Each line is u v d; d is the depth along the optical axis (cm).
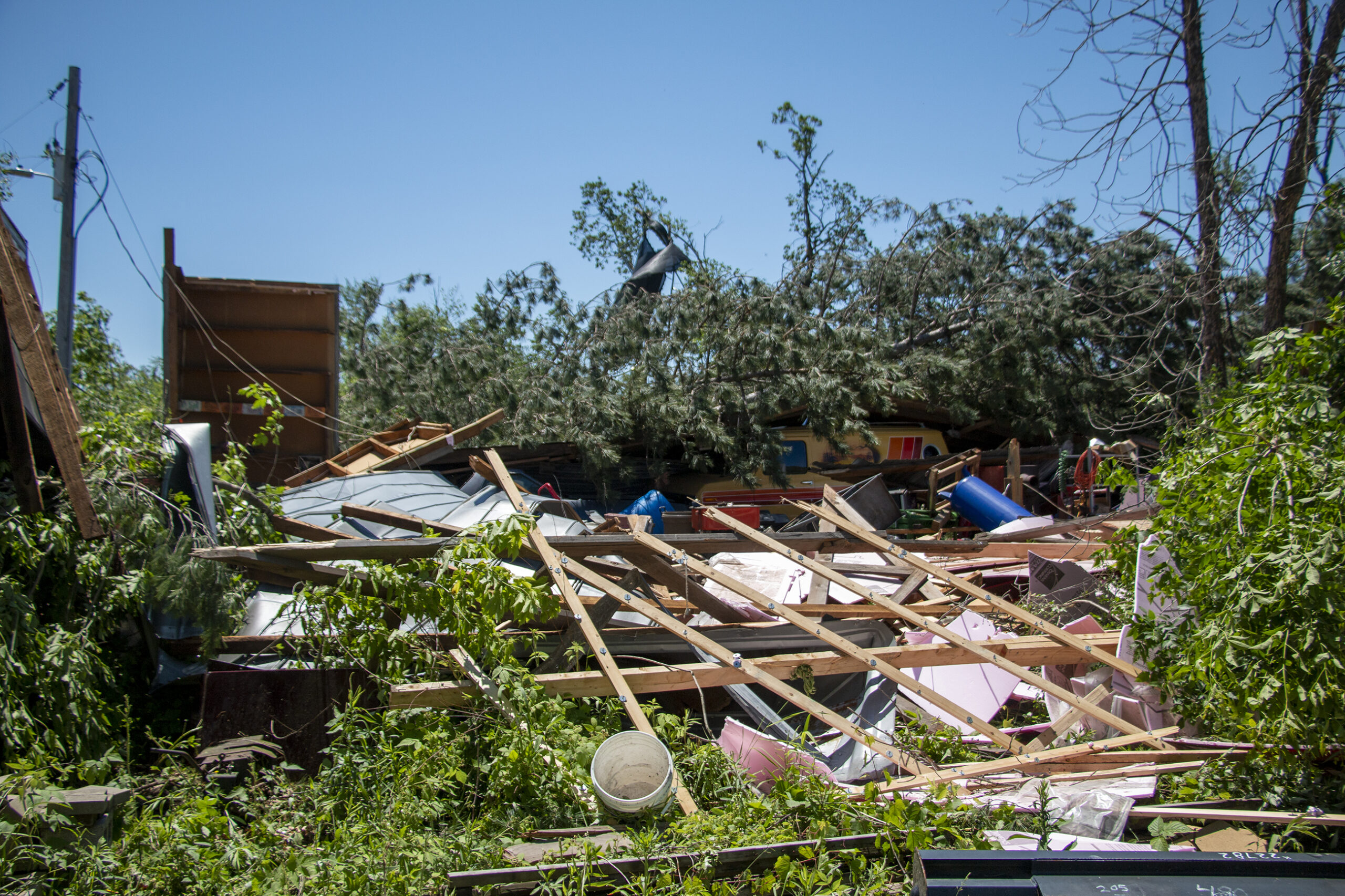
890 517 960
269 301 1054
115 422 573
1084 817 420
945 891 293
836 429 1316
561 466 1334
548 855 367
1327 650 411
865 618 618
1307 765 447
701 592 588
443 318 1592
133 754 477
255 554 520
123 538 516
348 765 429
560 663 522
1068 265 1702
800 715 577
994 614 664
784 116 2711
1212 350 1002
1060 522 918
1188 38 919
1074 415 1596
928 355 1504
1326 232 959
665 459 1448
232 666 522
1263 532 441
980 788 459
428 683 477
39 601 488
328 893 346
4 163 1034
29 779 361
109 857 357
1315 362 516
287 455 1066
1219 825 422
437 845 368
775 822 399
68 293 938
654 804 405
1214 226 954
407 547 534
